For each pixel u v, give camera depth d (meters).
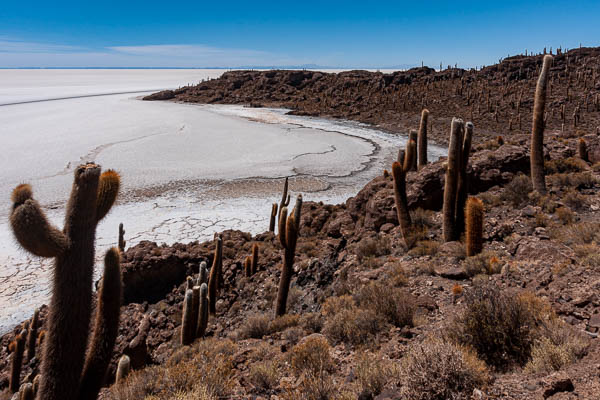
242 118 86.25
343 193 32.44
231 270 14.71
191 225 24.59
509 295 4.89
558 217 10.26
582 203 10.95
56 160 43.75
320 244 15.80
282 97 124.56
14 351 9.85
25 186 3.42
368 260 10.68
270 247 16.72
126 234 22.97
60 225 24.61
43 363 3.69
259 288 13.14
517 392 3.34
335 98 108.62
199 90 145.00
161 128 69.06
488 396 3.29
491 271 7.48
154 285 14.57
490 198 12.58
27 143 53.81
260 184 35.09
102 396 6.93
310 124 77.38
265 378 4.96
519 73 95.75
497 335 4.19
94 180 3.65
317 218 18.70
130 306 11.55
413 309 6.17
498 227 10.09
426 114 15.32
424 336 5.21
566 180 12.71
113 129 67.38
